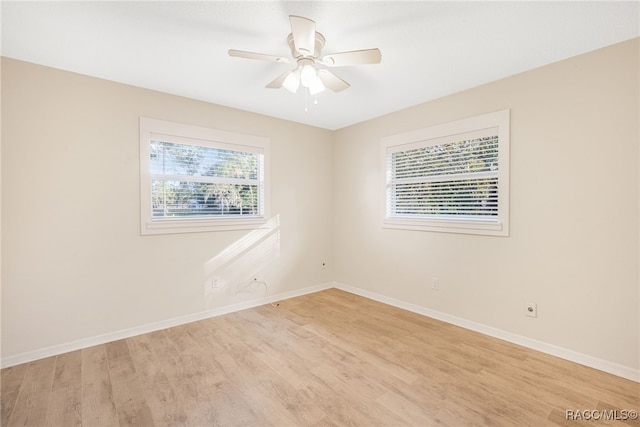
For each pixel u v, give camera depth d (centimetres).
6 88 231
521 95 261
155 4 173
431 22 191
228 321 325
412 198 357
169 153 313
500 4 173
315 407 186
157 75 266
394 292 374
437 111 323
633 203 210
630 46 209
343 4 173
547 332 250
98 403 190
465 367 229
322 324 316
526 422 172
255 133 371
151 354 252
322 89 208
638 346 209
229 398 195
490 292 285
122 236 283
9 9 175
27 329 241
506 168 270
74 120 258
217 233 343
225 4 173
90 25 192
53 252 250
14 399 193
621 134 213
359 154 415
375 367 230
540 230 252
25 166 239
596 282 226
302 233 422
